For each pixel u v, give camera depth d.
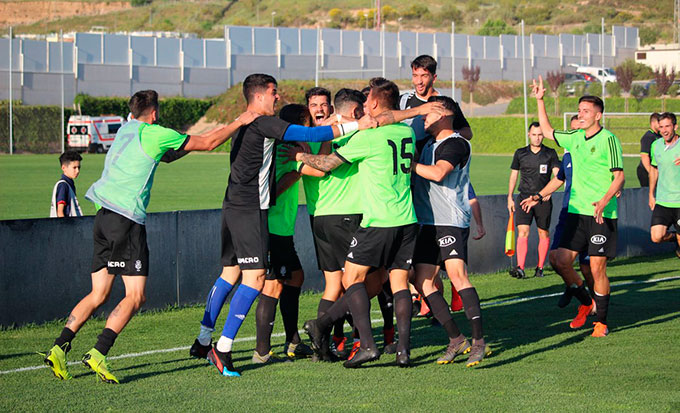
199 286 12.53
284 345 9.79
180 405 7.10
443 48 105.12
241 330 10.77
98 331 10.56
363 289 8.48
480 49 106.31
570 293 10.91
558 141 10.87
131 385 7.84
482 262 16.20
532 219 15.86
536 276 15.77
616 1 172.25
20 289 10.69
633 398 7.23
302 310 12.12
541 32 156.00
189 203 28.88
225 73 96.69
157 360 8.93
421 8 173.12
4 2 185.75
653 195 15.12
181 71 93.94
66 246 11.14
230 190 8.41
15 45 84.06
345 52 101.50
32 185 36.31
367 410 6.91
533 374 8.17
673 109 81.62
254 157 8.23
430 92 9.85
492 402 7.13
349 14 175.38
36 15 184.75
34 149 72.94
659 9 167.25
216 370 8.48
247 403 7.16
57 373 8.00
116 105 85.25
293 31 99.50
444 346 9.71
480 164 53.56
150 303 11.90
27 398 7.33
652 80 91.25
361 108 8.89
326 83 96.44
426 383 7.86
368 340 8.35
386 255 8.48
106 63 89.88
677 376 8.02
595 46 113.69
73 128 72.25
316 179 9.07
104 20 178.00
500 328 10.79
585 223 10.53
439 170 8.59
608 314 11.67
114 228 8.14
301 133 8.11
